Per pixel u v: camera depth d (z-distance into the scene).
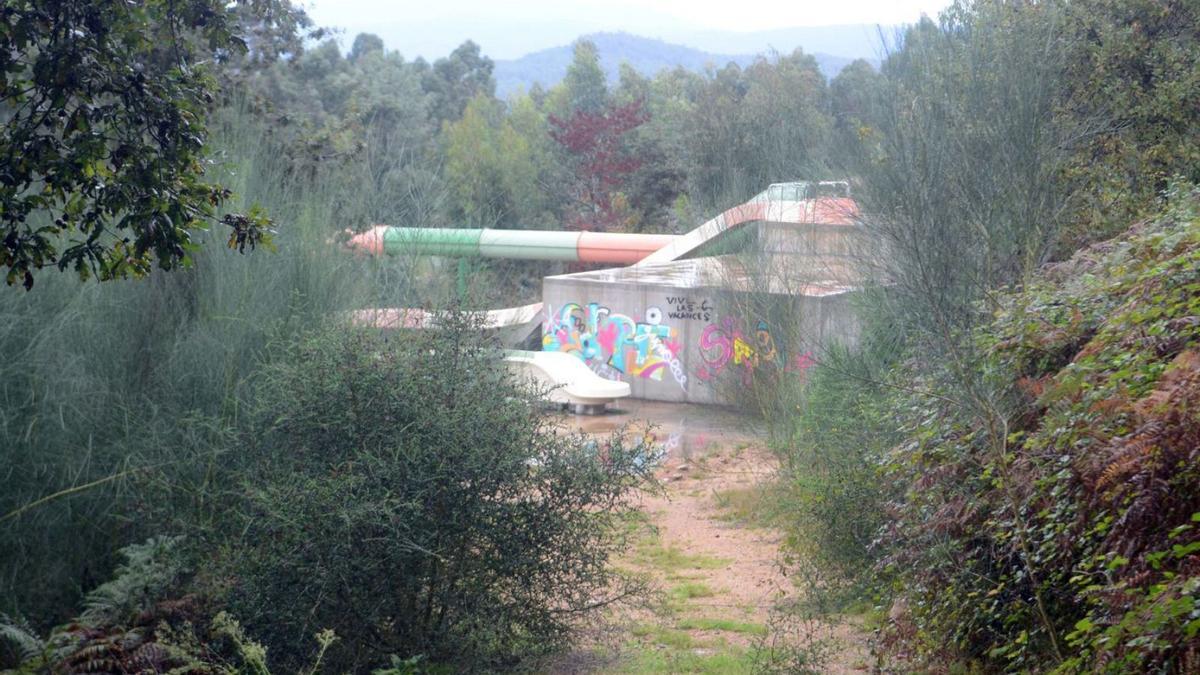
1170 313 5.09
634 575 10.67
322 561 7.42
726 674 7.58
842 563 9.30
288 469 7.78
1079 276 7.65
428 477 7.56
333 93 40.47
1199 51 12.52
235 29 6.68
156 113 5.97
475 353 8.25
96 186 5.89
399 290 10.55
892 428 9.01
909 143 10.71
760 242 18.03
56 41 5.68
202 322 9.41
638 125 55.00
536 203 49.00
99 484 8.84
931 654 6.57
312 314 9.49
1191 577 3.72
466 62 88.06
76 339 9.12
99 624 7.51
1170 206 7.24
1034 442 5.37
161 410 9.06
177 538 7.91
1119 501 4.37
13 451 8.52
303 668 7.34
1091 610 5.09
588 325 27.67
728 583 10.90
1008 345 6.40
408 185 11.81
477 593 7.88
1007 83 11.38
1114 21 13.19
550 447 8.18
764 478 15.47
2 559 8.48
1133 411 4.70
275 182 10.82
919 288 8.79
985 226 10.13
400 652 7.79
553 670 8.05
